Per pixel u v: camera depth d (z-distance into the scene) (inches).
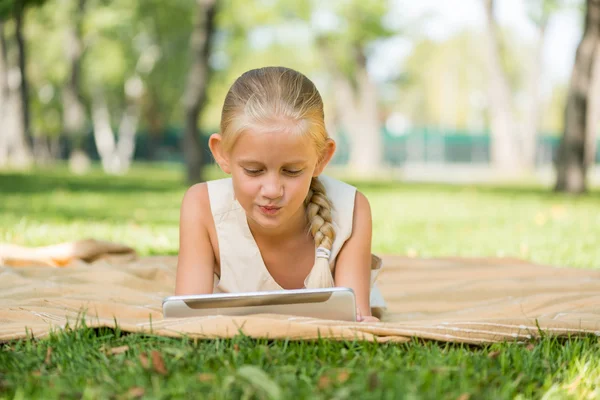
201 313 100.1
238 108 95.0
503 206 442.0
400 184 734.5
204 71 595.8
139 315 117.6
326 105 1779.0
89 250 172.6
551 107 2288.4
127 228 275.3
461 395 75.3
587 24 549.0
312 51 1235.9
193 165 604.7
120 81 1314.0
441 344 100.0
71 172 802.8
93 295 132.0
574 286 144.8
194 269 112.1
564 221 333.4
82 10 992.2
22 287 135.3
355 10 1043.3
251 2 992.9
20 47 910.4
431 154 1724.9
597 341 100.9
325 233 108.0
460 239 268.1
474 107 2208.4
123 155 1387.8
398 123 2095.2
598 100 916.6
